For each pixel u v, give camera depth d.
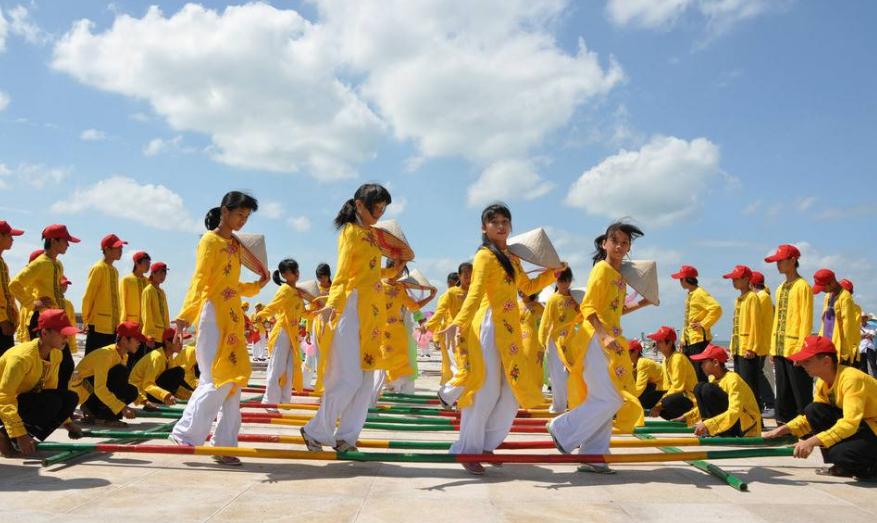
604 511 3.68
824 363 4.58
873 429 4.43
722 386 6.02
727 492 4.17
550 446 5.51
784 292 7.31
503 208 4.66
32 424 4.73
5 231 6.25
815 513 3.69
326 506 3.67
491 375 4.57
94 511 3.48
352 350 4.67
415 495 3.96
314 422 4.67
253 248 5.18
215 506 3.64
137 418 6.99
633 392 4.64
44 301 6.38
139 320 8.23
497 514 3.58
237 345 4.82
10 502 3.62
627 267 4.95
